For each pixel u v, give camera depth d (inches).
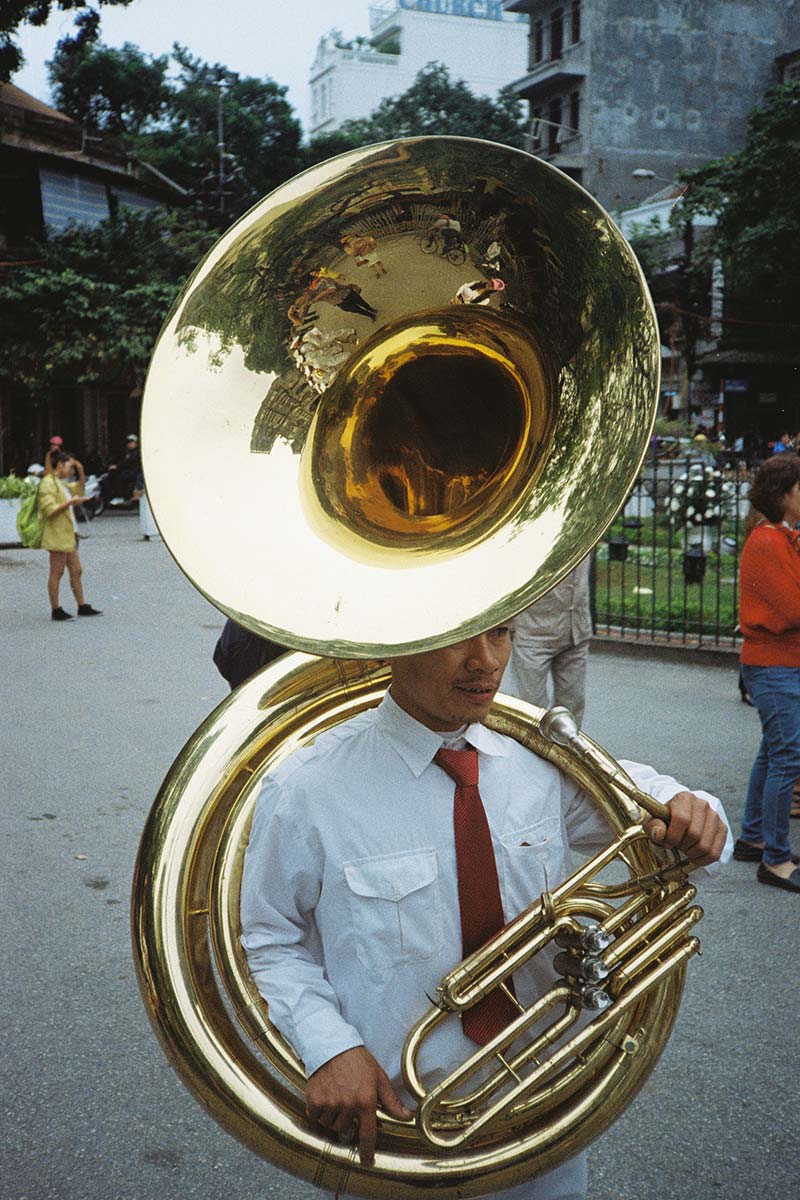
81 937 149.7
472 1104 60.5
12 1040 124.4
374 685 73.0
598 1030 59.7
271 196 64.0
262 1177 103.0
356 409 69.1
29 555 604.4
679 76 1711.4
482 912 63.2
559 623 179.6
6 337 906.1
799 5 1738.4
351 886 62.5
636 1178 102.7
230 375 66.0
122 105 1715.1
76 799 207.0
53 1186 101.4
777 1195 100.3
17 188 1056.8
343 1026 60.6
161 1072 118.7
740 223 1179.3
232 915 66.3
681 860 62.1
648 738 243.8
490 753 67.1
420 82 1903.3
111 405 1146.0
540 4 1755.7
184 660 330.0
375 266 66.9
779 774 162.9
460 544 63.7
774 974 139.0
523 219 63.8
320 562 64.1
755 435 1300.4
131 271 934.4
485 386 68.2
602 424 61.6
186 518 62.3
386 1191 59.9
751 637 165.0
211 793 68.2
